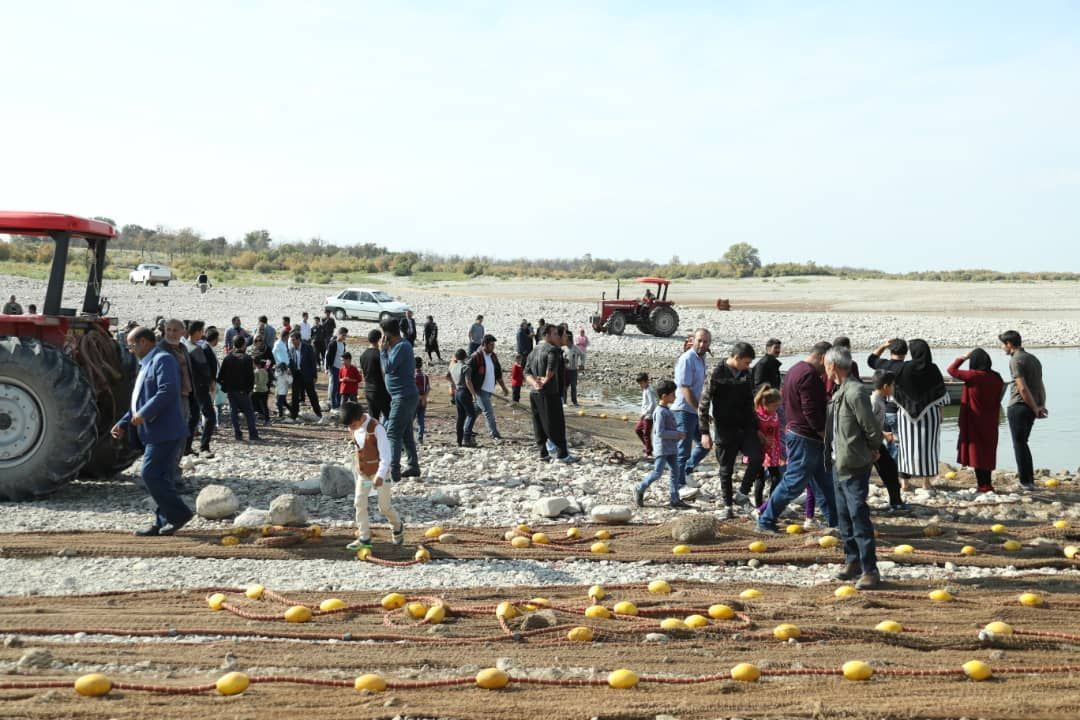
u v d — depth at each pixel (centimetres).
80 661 552
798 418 907
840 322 4606
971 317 5000
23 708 481
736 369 1020
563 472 1270
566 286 7912
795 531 934
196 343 1328
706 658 577
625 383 2788
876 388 1009
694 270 11669
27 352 988
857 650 592
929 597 711
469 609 657
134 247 10681
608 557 827
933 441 1159
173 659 561
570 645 598
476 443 1596
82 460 1016
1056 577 773
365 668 554
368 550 808
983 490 1183
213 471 1206
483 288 7531
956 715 487
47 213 1079
